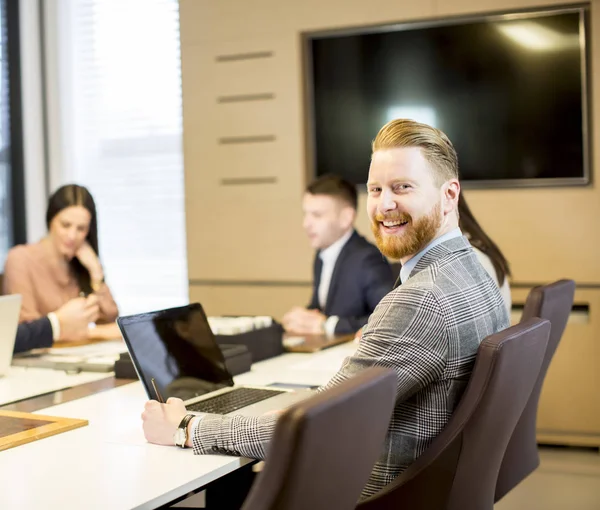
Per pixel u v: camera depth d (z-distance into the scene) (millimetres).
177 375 2180
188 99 4805
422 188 1755
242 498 2365
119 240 5508
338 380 1676
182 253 5375
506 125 4254
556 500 3436
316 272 3730
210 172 4785
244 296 4746
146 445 1771
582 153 4121
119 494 1452
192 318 2342
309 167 4648
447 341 1643
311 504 1185
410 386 1639
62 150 5543
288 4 4570
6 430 1859
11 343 2564
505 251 4277
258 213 4695
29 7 5434
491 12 4230
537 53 4176
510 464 2348
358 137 4531
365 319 3234
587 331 4145
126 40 5398
